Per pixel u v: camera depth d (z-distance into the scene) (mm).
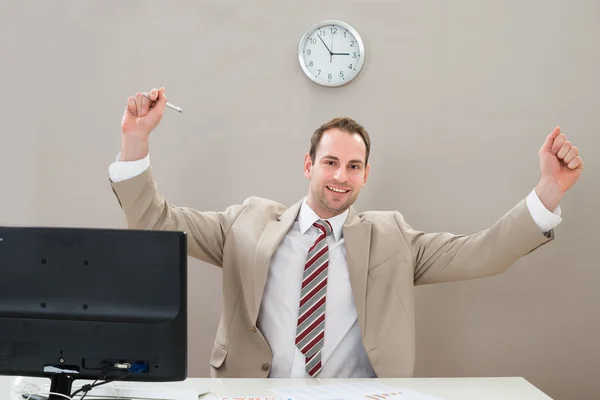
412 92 2797
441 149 2797
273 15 2826
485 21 2775
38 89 2875
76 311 1436
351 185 2266
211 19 2844
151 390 1637
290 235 2332
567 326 2781
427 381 1881
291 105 2830
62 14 2865
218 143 2848
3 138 2889
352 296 2238
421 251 2363
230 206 2652
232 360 2244
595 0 2748
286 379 1884
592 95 2758
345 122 2324
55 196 2883
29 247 1432
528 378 2795
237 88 2844
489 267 2242
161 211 2158
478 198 2795
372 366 2186
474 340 2807
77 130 2873
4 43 2875
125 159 2064
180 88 2850
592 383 2775
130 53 2857
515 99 2777
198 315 2861
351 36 2779
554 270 2781
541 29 2766
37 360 1458
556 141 2086
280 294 2250
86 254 1424
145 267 1420
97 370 1452
